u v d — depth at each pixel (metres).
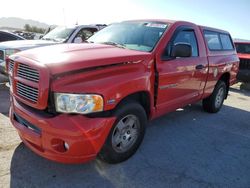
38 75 2.88
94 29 8.92
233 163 3.91
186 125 5.34
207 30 5.48
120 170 3.41
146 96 3.73
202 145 4.44
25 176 3.11
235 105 7.61
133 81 3.31
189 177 3.41
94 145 2.93
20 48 7.13
